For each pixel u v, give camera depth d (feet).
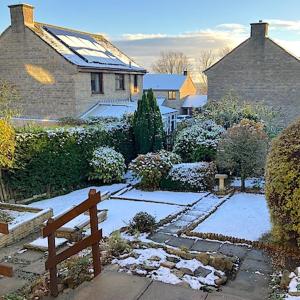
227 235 23.61
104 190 40.11
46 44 61.00
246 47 76.48
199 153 44.96
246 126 38.91
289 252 18.12
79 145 42.04
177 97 122.93
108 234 24.64
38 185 37.83
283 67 73.56
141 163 40.93
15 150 35.17
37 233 26.76
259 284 15.46
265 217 27.81
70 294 13.03
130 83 75.66
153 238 23.58
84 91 62.28
